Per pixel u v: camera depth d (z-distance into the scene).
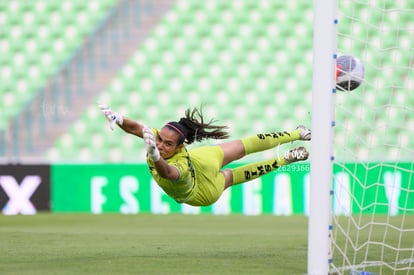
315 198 16.50
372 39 55.50
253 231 30.66
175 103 54.31
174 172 18.30
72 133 51.81
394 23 56.09
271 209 39.34
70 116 52.53
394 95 52.69
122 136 51.19
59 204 40.62
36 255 21.80
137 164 40.28
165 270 18.30
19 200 40.50
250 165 21.62
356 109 51.00
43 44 57.16
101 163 40.41
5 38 57.47
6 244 25.05
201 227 32.69
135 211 40.25
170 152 19.36
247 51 56.25
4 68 56.25
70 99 54.06
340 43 55.50
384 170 38.31
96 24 58.00
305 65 55.44
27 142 51.34
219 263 19.75
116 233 29.59
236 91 54.47
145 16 58.06
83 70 55.81
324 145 16.47
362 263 19.30
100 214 39.66
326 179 16.44
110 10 58.41
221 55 56.12
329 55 16.48
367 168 20.25
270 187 39.31
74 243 25.47
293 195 39.12
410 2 56.34
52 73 55.78
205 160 20.28
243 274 17.61
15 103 54.19
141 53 56.53
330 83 16.48
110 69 55.78
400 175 38.38
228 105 53.94
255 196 39.53
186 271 18.12
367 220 34.62
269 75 55.06
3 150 50.84
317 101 16.55
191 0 58.38
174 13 58.12
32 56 56.69
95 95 54.44
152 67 55.84
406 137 50.38
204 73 55.41
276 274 17.59
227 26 57.31
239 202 39.66
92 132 51.91
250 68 55.41
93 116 52.88
